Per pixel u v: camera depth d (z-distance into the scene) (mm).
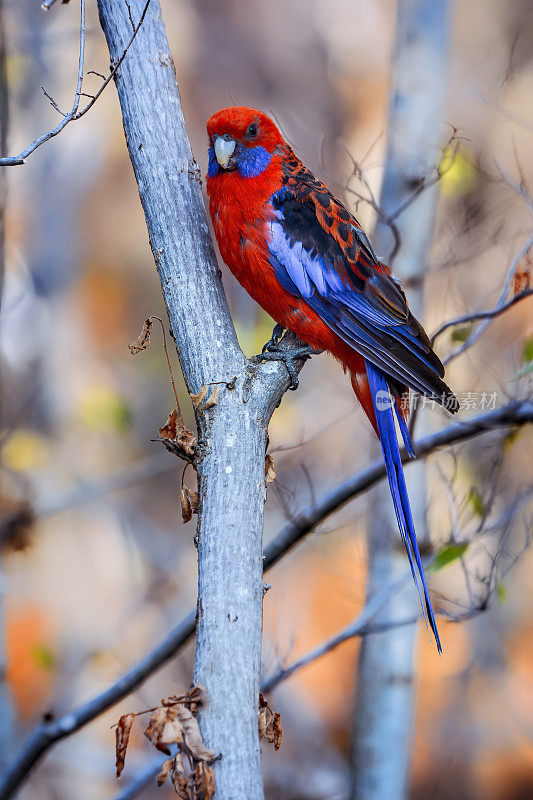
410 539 7730
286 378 6086
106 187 17047
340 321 8461
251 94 21312
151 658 8469
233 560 5430
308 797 13695
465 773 15578
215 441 5797
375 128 20484
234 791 4723
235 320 12430
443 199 11125
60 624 14375
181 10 21250
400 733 10359
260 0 23406
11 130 13680
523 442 10719
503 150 13320
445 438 8469
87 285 17062
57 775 13508
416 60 9977
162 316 18016
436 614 8742
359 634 9117
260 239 8312
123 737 5133
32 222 16031
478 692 16172
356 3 21781
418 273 9906
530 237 8602
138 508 16750
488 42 17328
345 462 12727
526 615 16344
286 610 16297
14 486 12258
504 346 10562
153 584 15844
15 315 14719
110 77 5699
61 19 15094
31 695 13680
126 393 16547
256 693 5035
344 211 8844
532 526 9914
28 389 14453
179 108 6766
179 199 6559
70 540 15242
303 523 8539
